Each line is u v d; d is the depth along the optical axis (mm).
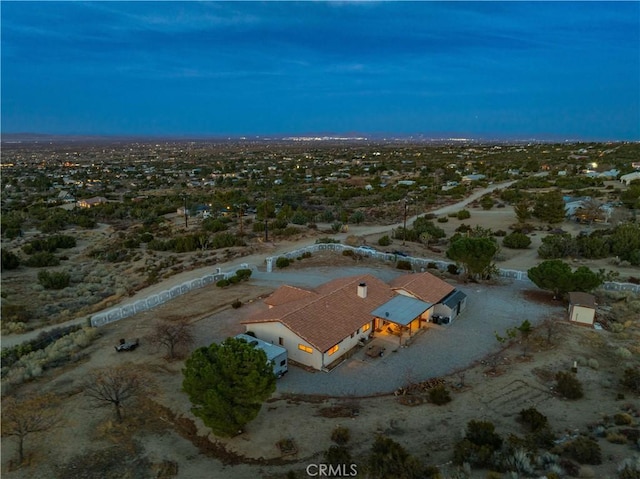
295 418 24031
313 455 20984
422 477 17562
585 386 26312
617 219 69750
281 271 51188
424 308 34344
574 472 17172
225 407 21047
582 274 38062
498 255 55156
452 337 33594
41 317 43406
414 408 24734
